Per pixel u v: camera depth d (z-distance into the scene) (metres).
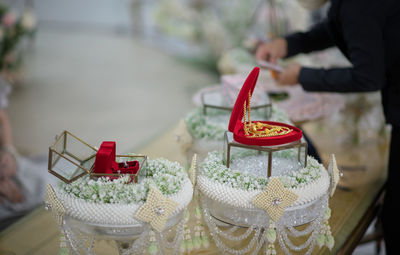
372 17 1.36
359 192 1.50
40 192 2.13
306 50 1.94
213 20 5.38
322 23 1.90
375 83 1.40
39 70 6.11
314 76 1.60
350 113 2.03
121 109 4.79
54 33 8.62
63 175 1.05
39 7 8.80
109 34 8.70
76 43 7.89
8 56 4.29
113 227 0.98
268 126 1.20
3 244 1.18
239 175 1.08
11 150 2.33
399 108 1.48
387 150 1.84
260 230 1.10
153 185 1.01
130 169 1.08
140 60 6.82
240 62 2.25
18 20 4.22
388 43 1.41
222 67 2.36
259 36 2.63
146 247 1.02
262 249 1.13
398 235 1.57
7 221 1.91
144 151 1.69
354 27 1.38
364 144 1.88
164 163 1.13
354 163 1.71
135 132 4.18
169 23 6.20
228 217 1.09
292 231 1.10
